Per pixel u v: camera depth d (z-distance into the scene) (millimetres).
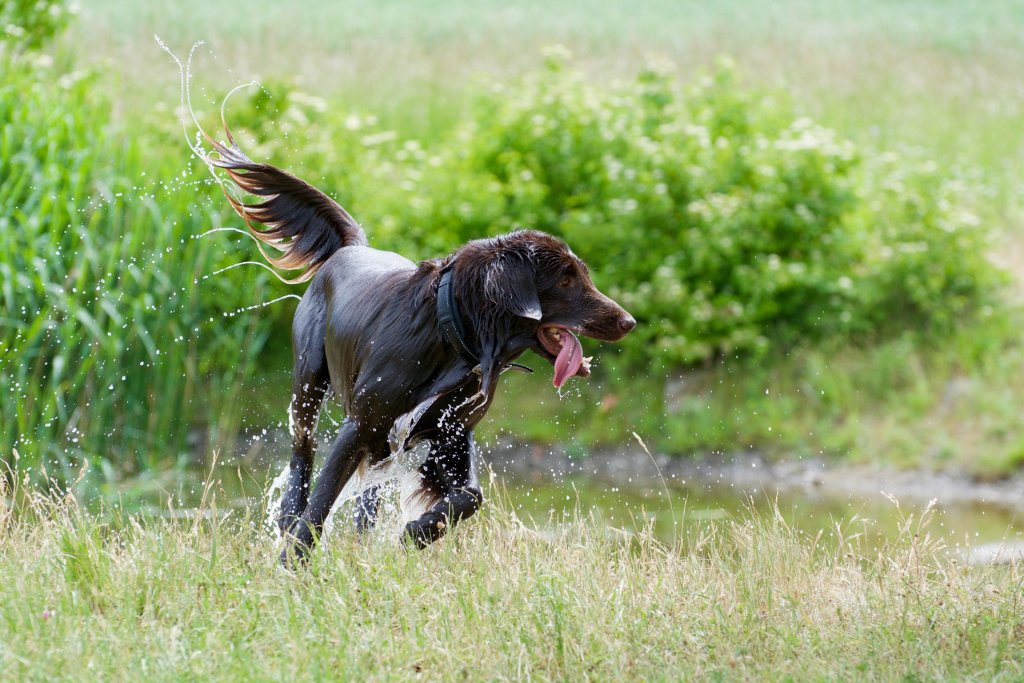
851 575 7441
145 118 17172
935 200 17312
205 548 7062
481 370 6926
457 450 7488
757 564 7363
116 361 13008
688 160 16719
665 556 8109
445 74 26156
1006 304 16859
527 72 26219
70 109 14781
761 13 39219
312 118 16953
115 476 12531
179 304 13953
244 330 15102
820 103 25188
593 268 16297
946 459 14539
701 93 18266
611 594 6637
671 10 40000
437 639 6004
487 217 16281
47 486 11523
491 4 40219
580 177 17125
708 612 6598
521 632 6023
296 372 8219
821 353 16188
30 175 13789
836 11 39719
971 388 15500
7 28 16516
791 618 6539
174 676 5355
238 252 15062
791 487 14188
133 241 13500
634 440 15227
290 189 8625
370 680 5465
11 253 12914
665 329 15883
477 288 6859
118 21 28531
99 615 6102
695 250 15844
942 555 9578
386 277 7484
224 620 6023
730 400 15664
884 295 16719
